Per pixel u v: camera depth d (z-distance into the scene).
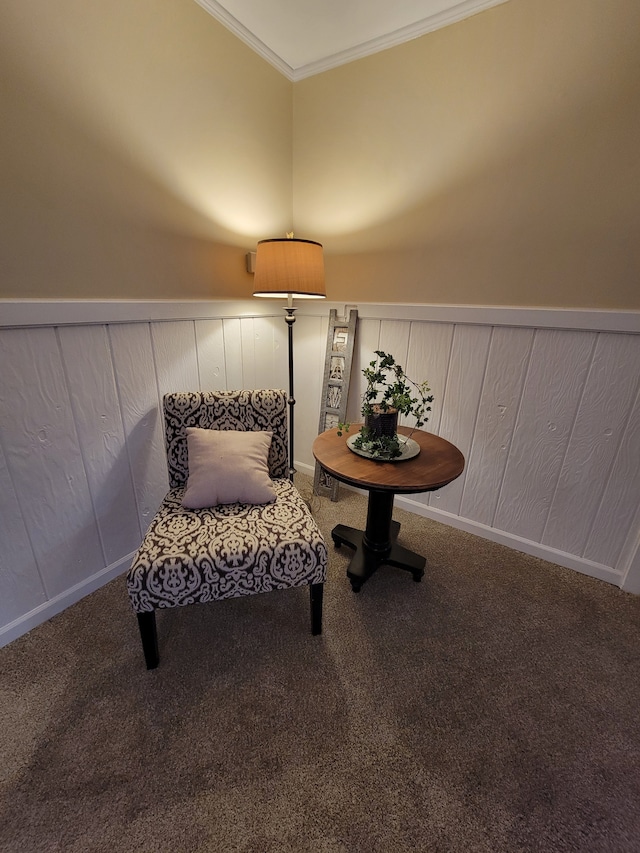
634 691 1.23
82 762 1.01
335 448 1.59
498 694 1.21
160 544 1.21
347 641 1.38
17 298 1.21
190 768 1.00
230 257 1.95
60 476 1.40
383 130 1.82
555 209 1.50
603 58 1.30
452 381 1.90
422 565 1.67
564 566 1.78
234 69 1.73
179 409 1.59
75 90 1.23
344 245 2.11
